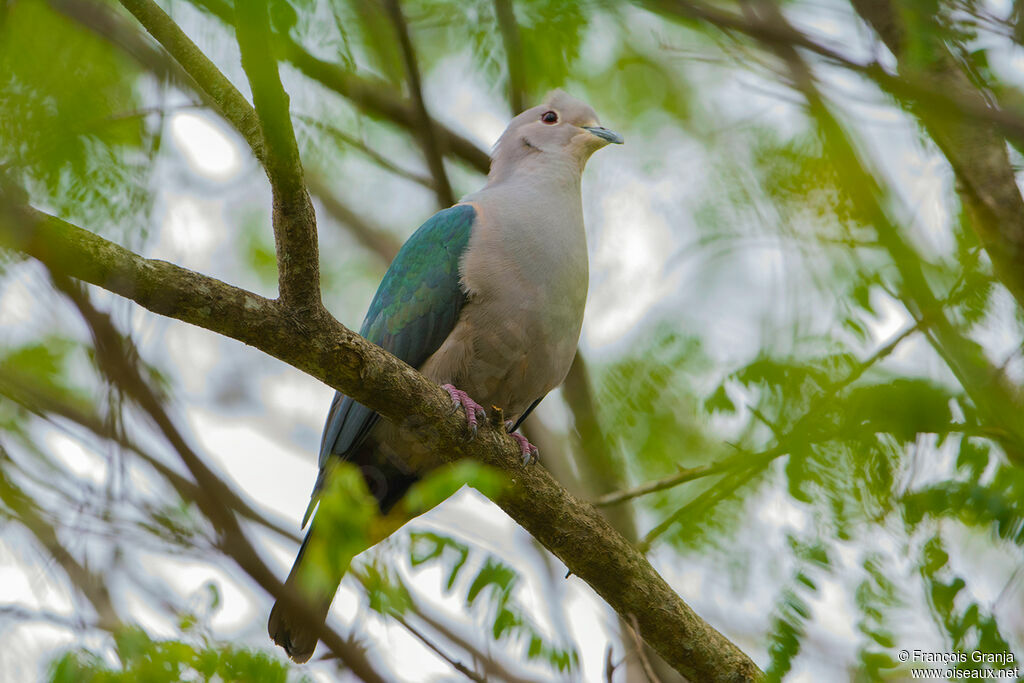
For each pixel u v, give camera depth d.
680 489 12.19
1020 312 9.86
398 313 11.75
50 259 7.93
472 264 11.48
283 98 7.73
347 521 8.22
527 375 11.73
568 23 12.09
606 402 13.66
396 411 9.61
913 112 9.93
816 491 8.76
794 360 9.73
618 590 10.35
